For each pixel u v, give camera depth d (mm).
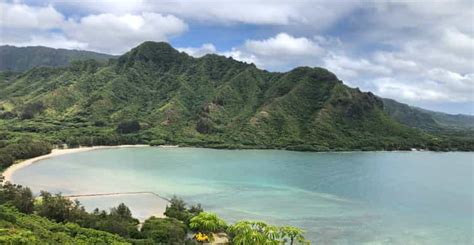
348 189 132000
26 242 49125
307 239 76250
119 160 187875
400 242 76688
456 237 80562
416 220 93312
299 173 162000
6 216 60344
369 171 177875
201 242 67500
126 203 99375
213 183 132875
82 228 65562
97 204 97812
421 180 159750
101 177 137500
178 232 69812
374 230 84188
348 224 88188
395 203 111875
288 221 88875
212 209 97562
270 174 156250
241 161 195625
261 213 95250
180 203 88750
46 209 73688
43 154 191875
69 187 117312
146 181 132250
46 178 131375
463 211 103875
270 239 31219
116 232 68125
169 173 151375
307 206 104312
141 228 73438
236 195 115312
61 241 55844
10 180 125688
